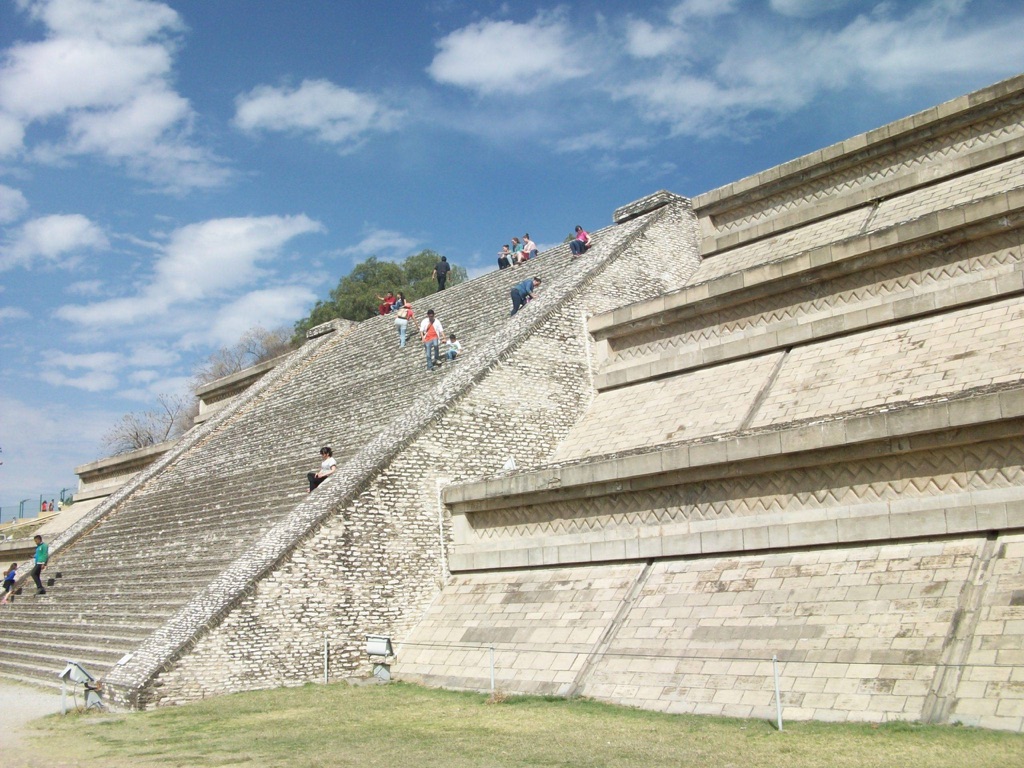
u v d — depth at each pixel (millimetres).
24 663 19594
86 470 46188
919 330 16516
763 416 16922
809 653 11328
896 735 9258
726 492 14430
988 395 11547
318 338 35125
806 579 12547
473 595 16906
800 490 13594
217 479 25469
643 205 27031
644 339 21609
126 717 13266
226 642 14852
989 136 20656
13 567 26234
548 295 22781
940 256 16969
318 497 17484
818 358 17672
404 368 25719
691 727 10516
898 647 10695
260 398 31359
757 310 19594
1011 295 15641
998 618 10281
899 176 21922
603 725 10945
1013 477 11562
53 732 12414
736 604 12867
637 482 15383
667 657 12594
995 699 9398
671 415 18953
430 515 17844
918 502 12266
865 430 12617
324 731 11484
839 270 18141
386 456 17516
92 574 23625
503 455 19391
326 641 15922
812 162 23500
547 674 13789
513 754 9562
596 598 14852
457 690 14555
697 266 26203
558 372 21203
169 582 19766
